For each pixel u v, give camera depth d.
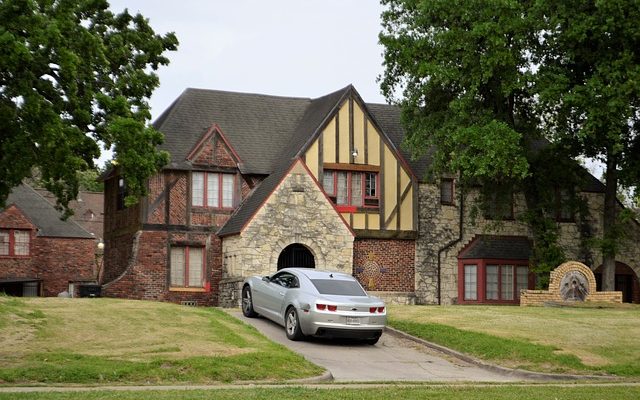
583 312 27.06
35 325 19.59
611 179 35.06
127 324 20.52
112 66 23.95
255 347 19.06
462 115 32.19
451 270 37.12
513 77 31.88
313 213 33.25
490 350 20.84
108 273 37.19
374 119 36.16
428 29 33.66
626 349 20.89
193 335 19.80
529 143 34.62
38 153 19.84
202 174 34.62
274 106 39.00
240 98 38.59
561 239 38.81
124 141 21.23
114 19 24.83
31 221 46.34
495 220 37.06
